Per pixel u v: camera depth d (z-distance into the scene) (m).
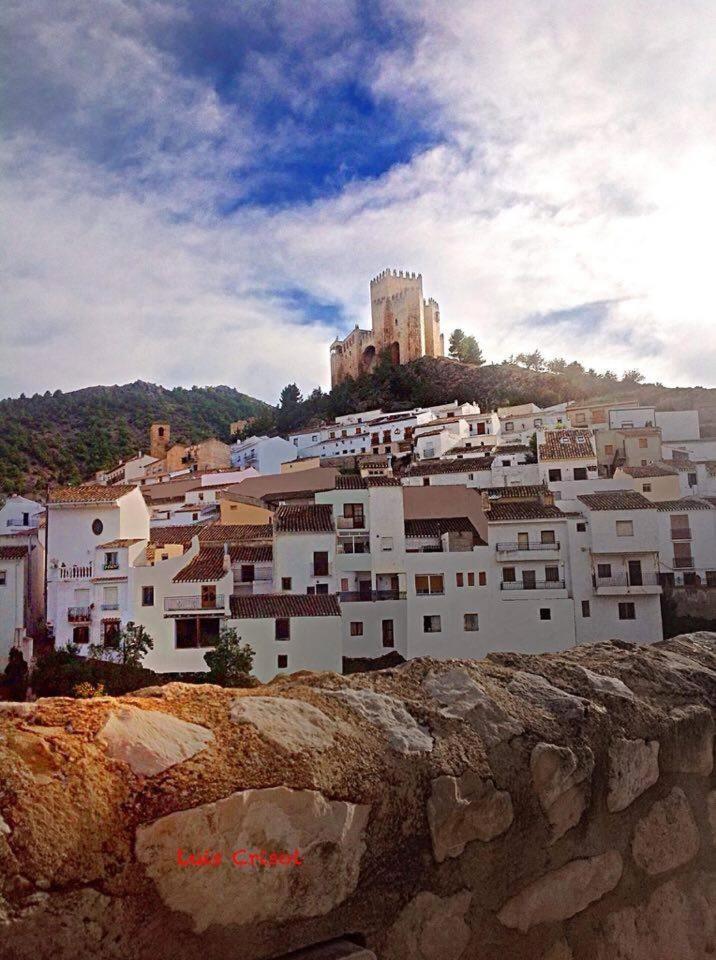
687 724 3.77
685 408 86.94
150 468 97.06
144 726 2.64
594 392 110.88
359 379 125.38
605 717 3.51
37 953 2.14
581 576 42.62
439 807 2.93
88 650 38.00
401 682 3.51
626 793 3.47
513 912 3.03
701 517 46.09
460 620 42.28
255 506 53.69
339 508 44.84
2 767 2.32
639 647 4.76
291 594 40.19
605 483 52.38
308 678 3.51
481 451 73.06
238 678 32.78
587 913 3.23
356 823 2.73
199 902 2.41
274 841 2.56
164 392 177.88
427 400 113.75
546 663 4.01
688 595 44.69
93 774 2.42
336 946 2.62
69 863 2.24
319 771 2.72
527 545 43.12
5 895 2.13
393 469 72.12
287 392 134.50
